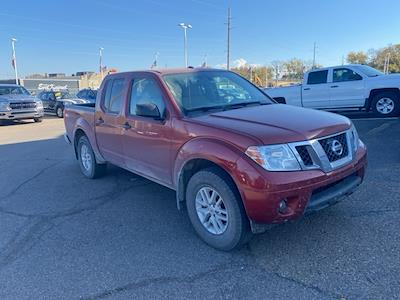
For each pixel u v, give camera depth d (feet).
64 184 20.18
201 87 14.66
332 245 11.48
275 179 9.97
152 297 9.52
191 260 11.24
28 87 218.18
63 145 34.40
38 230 14.07
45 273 10.94
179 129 12.62
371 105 37.19
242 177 10.30
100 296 9.68
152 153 14.26
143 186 18.97
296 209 10.30
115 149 17.25
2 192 19.33
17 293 10.01
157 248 12.14
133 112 15.52
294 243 11.78
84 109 20.17
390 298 8.85
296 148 10.37
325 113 13.08
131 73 16.05
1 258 11.99
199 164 12.26
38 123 61.26
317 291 9.32
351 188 11.67
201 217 12.22
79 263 11.42
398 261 10.34
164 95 13.67
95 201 17.04
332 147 11.07
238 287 9.72
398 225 12.46
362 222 12.85
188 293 9.60
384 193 15.43
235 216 10.93
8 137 43.16
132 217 14.89
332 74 38.93
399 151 22.43
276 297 9.21
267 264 10.73
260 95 15.94
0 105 56.34
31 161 27.22
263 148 10.19
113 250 12.15
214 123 11.80
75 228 14.07
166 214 15.05
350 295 9.07
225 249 11.58
